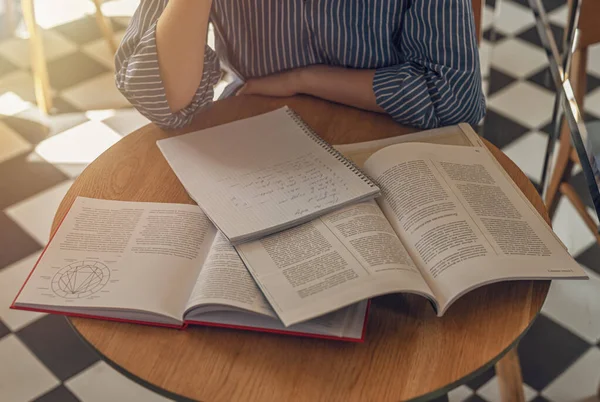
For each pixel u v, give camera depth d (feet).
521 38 7.85
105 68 7.76
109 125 7.00
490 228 2.82
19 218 6.05
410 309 2.67
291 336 2.57
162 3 3.51
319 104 3.79
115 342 2.56
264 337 2.57
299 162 3.17
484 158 3.23
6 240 5.86
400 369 2.48
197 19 3.38
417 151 3.19
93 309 2.60
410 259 2.68
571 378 4.78
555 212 5.33
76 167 6.54
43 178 6.43
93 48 8.06
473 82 3.57
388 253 2.64
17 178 6.44
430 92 3.56
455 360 2.50
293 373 2.46
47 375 4.94
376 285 2.51
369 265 2.59
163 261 2.75
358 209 2.86
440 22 3.53
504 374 4.10
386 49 3.79
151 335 2.58
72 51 8.01
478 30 4.72
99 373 4.95
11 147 6.76
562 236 5.73
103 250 2.82
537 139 6.62
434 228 2.80
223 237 2.82
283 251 2.68
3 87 7.54
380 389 2.41
